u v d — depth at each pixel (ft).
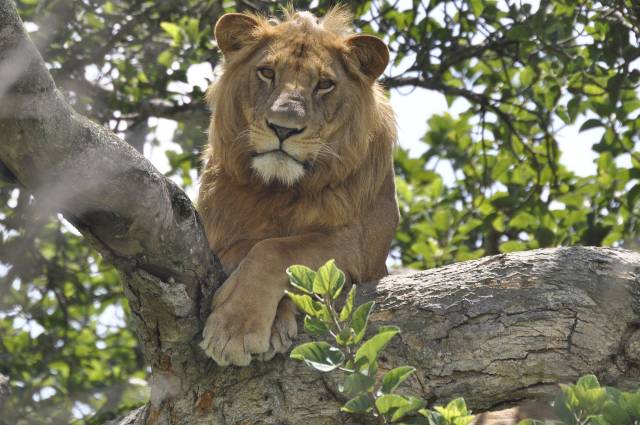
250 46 35.86
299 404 28.73
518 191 54.24
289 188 35.40
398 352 28.68
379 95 38.55
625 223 53.31
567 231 54.24
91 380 54.44
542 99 51.60
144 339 29.45
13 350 55.52
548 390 28.17
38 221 53.01
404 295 29.89
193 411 29.48
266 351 29.17
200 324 29.37
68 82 51.62
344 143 35.29
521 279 29.35
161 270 27.22
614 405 22.61
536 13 46.03
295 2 51.01
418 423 24.35
